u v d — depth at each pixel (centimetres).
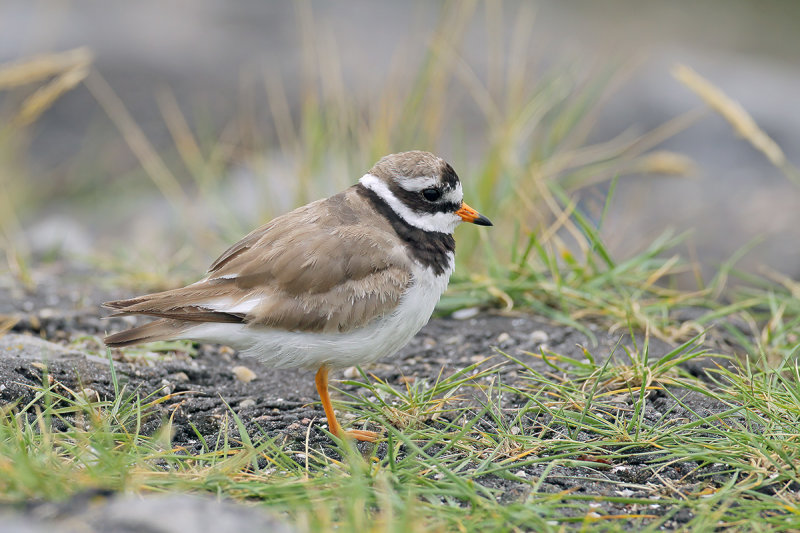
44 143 2111
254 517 558
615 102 2308
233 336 811
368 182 887
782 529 658
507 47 2558
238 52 2569
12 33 2488
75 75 1301
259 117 2194
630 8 3084
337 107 1473
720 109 1195
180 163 2044
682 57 2605
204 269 1343
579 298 1134
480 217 904
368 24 2791
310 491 680
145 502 559
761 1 3225
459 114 2136
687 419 861
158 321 814
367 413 878
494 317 1145
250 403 921
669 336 1072
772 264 1700
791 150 2225
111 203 1941
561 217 1216
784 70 2605
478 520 661
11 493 615
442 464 759
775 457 761
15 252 1301
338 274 814
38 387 836
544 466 782
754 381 890
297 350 816
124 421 808
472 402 912
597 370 938
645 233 1823
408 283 837
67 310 1152
